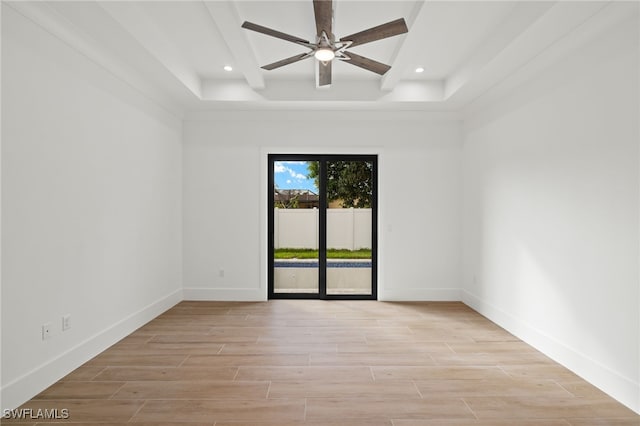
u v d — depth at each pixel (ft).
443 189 16.83
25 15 7.87
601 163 8.63
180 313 14.67
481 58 11.38
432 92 14.92
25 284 7.97
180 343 11.43
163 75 12.19
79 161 9.71
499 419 7.38
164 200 14.90
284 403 7.94
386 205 16.83
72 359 9.43
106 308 10.95
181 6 9.48
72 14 8.43
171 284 15.66
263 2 9.27
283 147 16.74
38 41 8.29
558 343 10.09
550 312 10.48
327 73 10.44
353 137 16.76
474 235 15.42
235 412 7.57
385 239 16.84
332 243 17.12
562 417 7.47
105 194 10.87
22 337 7.88
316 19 7.75
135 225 12.61
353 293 17.13
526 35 9.12
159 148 14.42
